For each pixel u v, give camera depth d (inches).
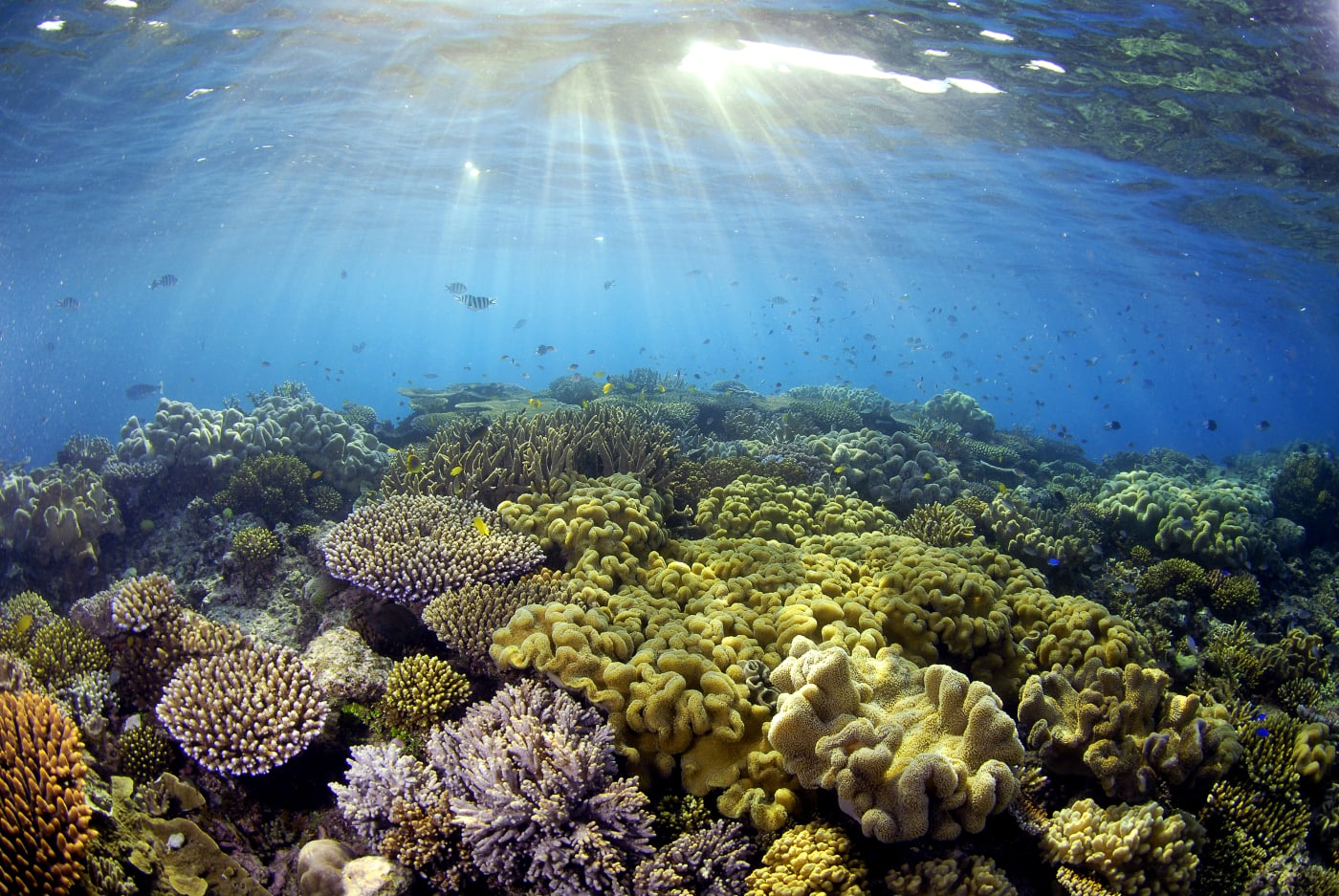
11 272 1934.1
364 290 4603.8
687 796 171.2
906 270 2212.1
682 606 234.5
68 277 2279.8
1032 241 1369.3
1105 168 808.9
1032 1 464.1
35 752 140.7
